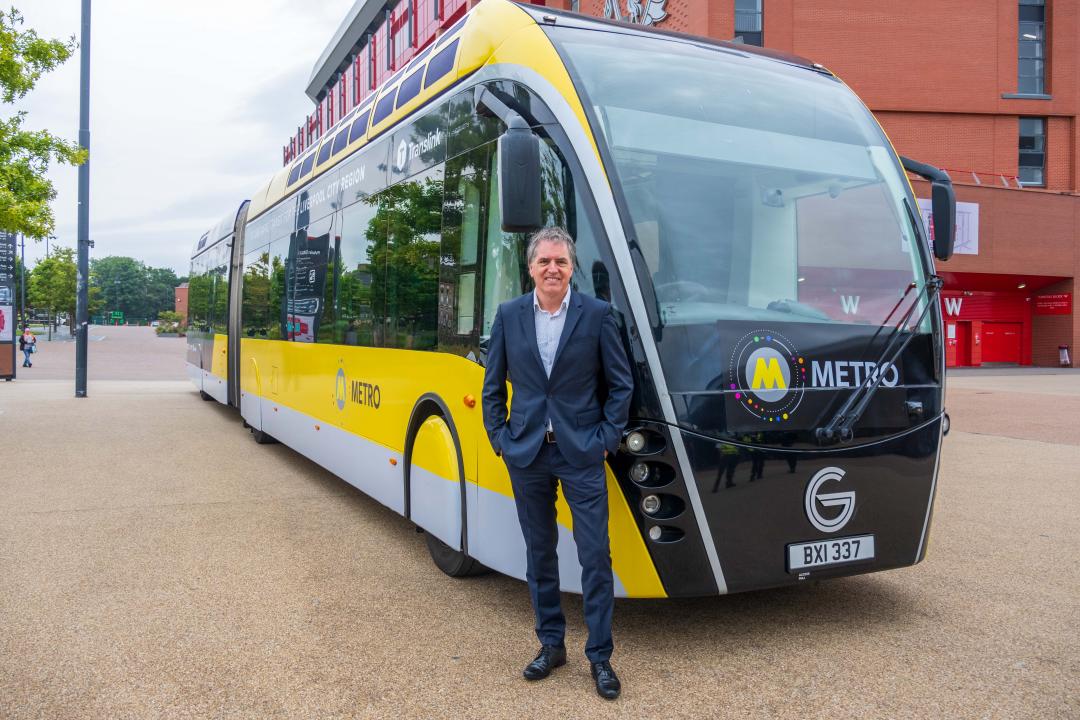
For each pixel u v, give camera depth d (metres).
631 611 4.48
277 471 8.76
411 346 5.38
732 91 4.38
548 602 3.62
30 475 8.34
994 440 11.48
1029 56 34.12
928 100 32.25
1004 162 33.38
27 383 22.25
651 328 3.59
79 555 5.48
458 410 4.66
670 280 3.71
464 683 3.56
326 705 3.36
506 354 3.52
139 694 3.44
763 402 3.71
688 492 3.57
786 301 3.97
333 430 7.07
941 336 4.27
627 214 3.71
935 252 4.48
